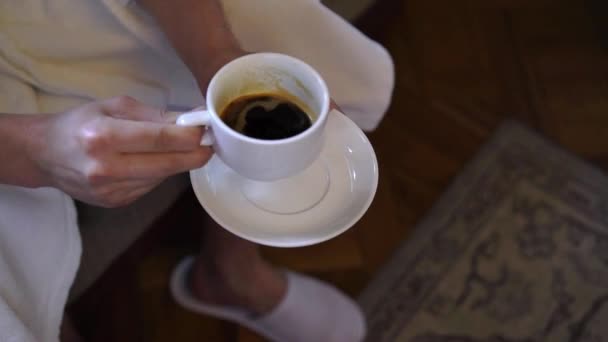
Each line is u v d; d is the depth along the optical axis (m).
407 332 1.17
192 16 0.78
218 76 0.66
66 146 0.67
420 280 1.21
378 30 1.25
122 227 0.88
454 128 1.38
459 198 1.30
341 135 0.74
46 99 0.82
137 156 0.67
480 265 1.23
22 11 0.80
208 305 1.15
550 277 1.22
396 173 1.32
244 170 0.67
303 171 0.73
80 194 0.71
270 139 0.68
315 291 1.15
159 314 1.16
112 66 0.84
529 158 1.35
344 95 0.88
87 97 0.83
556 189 1.31
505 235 1.26
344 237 1.25
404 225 1.27
